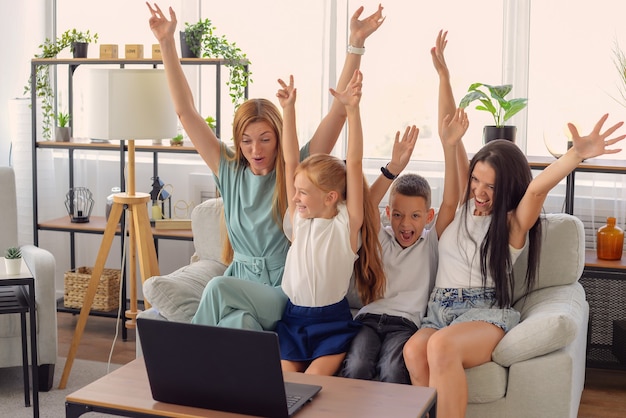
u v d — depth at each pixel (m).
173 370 2.28
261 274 3.29
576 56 4.11
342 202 3.03
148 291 3.10
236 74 4.22
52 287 3.67
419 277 3.11
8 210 3.96
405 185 3.11
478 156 3.00
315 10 4.45
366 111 4.41
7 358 3.65
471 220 3.04
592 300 3.95
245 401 2.23
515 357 2.74
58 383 3.81
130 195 3.88
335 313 3.02
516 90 4.19
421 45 4.30
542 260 3.16
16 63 4.97
